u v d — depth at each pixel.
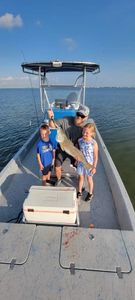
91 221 2.72
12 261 1.73
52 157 3.41
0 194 3.21
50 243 1.91
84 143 2.97
